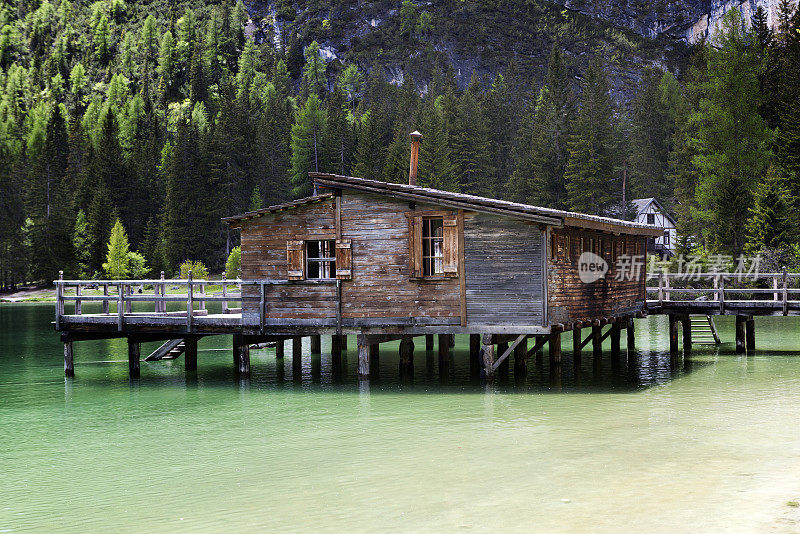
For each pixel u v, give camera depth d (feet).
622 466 44.88
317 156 451.94
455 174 364.99
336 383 82.94
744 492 39.22
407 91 603.26
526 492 39.96
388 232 76.84
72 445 55.57
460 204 73.67
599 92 350.43
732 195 211.00
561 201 313.94
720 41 243.40
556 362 84.12
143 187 431.43
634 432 54.19
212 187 397.39
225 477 45.21
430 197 74.23
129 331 87.51
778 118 254.27
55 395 79.71
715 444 50.11
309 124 455.63
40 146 553.64
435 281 75.46
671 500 38.01
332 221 78.95
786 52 265.13
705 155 243.40
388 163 350.02
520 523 35.04
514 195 340.39
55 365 107.04
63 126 537.65
